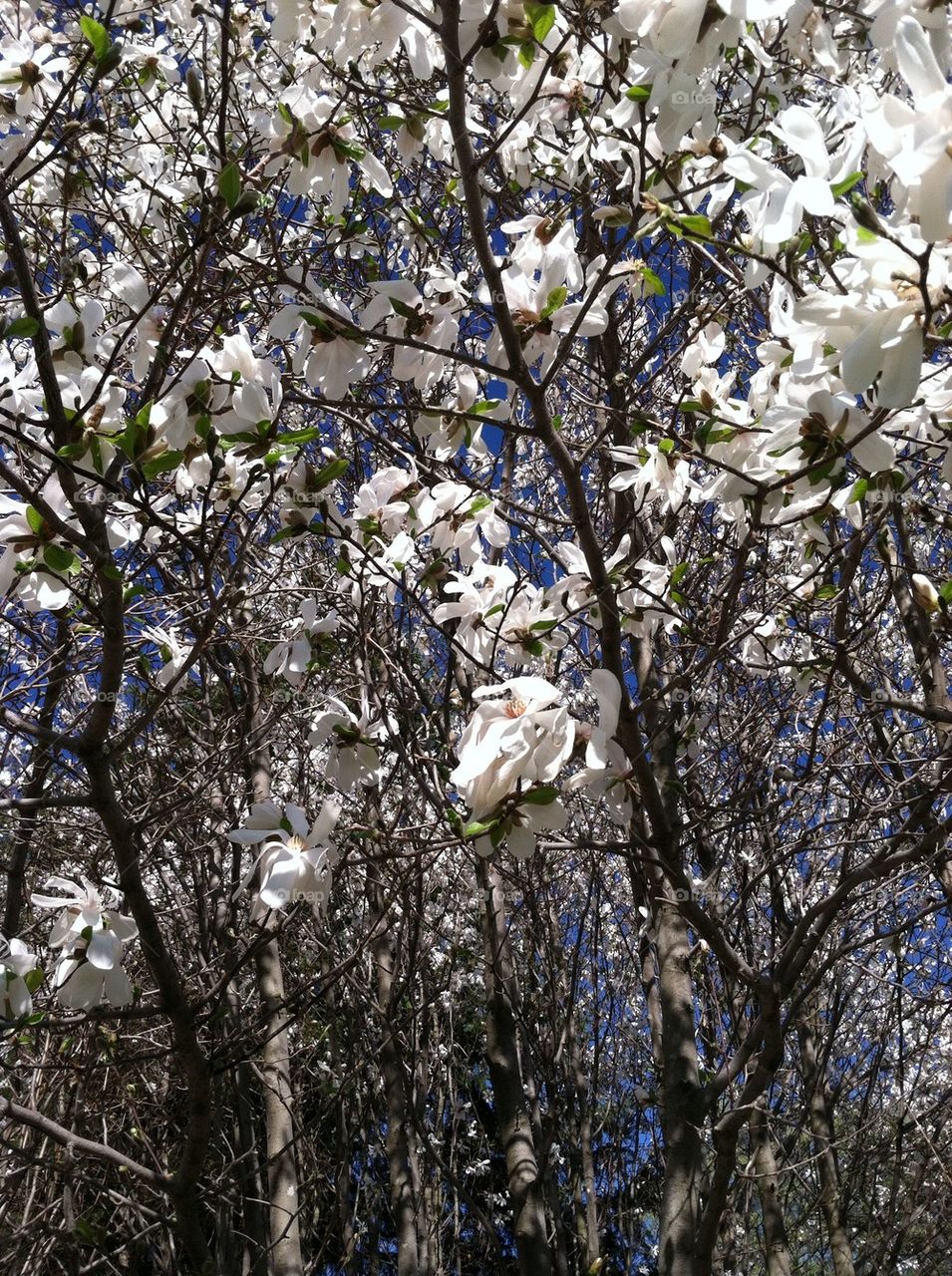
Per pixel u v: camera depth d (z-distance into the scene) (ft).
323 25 9.24
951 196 4.42
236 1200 19.01
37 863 16.80
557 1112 21.67
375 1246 24.70
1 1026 9.09
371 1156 26.63
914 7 5.88
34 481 8.97
